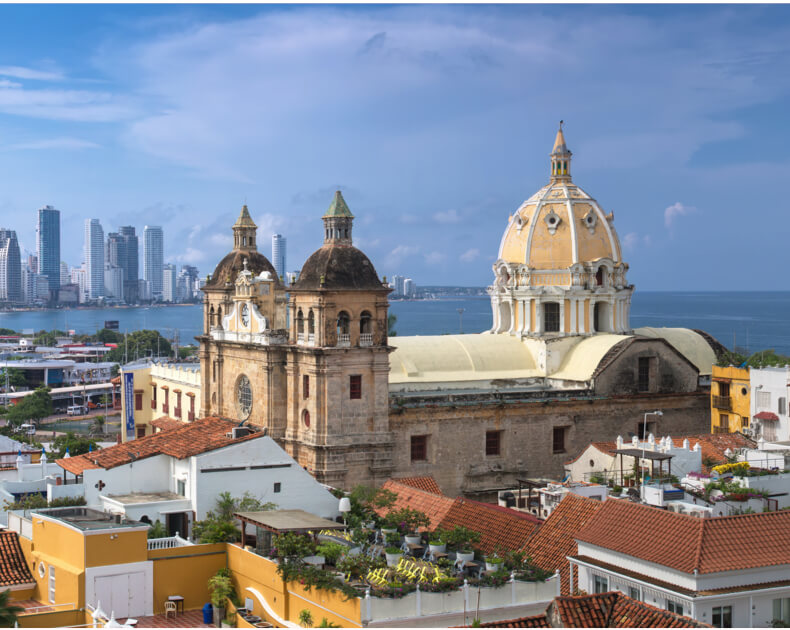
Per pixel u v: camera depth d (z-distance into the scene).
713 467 83.56
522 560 62.38
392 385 111.62
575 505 72.38
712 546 56.59
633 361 115.62
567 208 126.19
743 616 55.34
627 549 59.22
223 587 64.06
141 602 64.19
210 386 117.19
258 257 120.75
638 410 115.25
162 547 67.19
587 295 123.88
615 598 50.78
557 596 54.62
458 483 106.38
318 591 57.56
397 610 54.78
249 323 108.88
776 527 58.59
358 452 98.88
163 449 79.94
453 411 105.56
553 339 120.00
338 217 100.25
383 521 71.62
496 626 50.06
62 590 64.06
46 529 67.19
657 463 87.50
